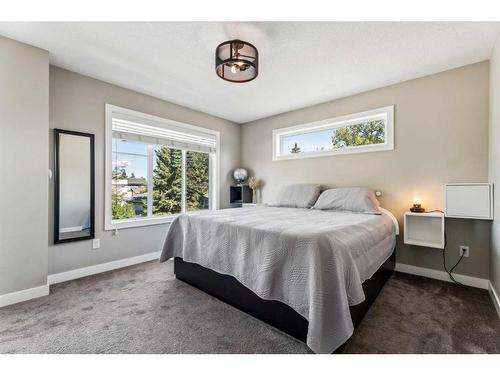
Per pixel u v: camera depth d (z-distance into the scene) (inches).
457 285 98.5
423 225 109.5
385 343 60.0
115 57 97.1
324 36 82.1
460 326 67.7
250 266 71.0
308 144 157.5
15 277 83.4
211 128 172.7
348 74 109.6
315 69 104.8
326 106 144.8
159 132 142.9
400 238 116.0
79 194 108.7
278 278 63.7
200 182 171.0
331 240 58.4
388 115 120.3
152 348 58.6
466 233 100.4
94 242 113.3
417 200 112.3
